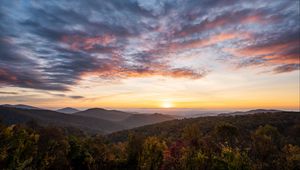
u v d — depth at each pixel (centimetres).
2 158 1680
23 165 1750
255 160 2275
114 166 2511
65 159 2352
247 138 3406
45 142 2756
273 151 2480
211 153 2158
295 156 2172
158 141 2411
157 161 2264
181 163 2155
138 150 2552
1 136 1844
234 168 1800
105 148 2841
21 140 1931
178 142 3138
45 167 2114
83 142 2658
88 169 2391
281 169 2150
